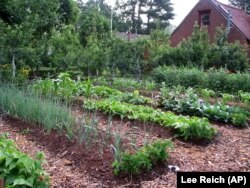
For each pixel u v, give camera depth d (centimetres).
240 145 520
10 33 1085
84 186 349
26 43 1131
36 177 306
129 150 416
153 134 539
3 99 654
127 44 1548
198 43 1647
